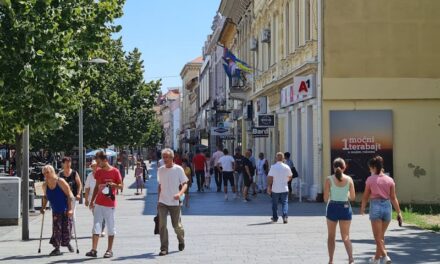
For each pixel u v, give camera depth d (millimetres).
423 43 25672
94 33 14531
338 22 25469
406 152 25672
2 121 13992
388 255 12594
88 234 17125
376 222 11234
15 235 17453
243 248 13688
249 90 45750
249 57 46125
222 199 28312
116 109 36344
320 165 25375
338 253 12875
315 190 25844
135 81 41156
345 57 25469
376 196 11266
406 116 25703
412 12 25641
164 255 12906
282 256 12539
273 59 36531
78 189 14852
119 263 12070
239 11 49500
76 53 14094
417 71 25656
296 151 30297
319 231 16578
